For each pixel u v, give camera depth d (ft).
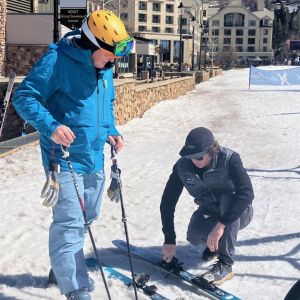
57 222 10.23
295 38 479.41
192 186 12.17
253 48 417.28
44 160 10.36
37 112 9.36
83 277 10.25
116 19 9.77
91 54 9.82
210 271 12.17
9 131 36.60
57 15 40.47
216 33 419.13
